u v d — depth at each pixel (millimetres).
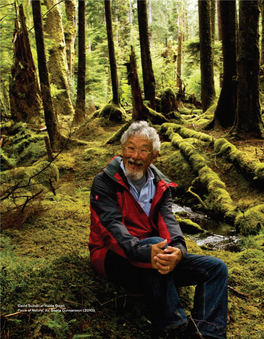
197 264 1956
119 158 2238
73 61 19500
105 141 8484
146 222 2170
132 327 1976
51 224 3607
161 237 2076
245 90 6547
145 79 9883
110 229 1934
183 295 2400
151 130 2115
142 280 1906
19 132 8883
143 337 1917
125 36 31031
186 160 6406
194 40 14195
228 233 4207
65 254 2686
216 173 5754
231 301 2434
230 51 7473
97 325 1910
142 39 9680
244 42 6359
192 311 1885
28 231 3373
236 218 4297
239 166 5480
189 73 23188
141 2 9516
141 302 2178
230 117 7855
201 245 3648
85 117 10570
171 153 6875
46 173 6000
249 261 3088
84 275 2344
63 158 7301
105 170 2145
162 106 9555
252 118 6617
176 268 1985
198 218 4867
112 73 10617
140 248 1829
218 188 5168
